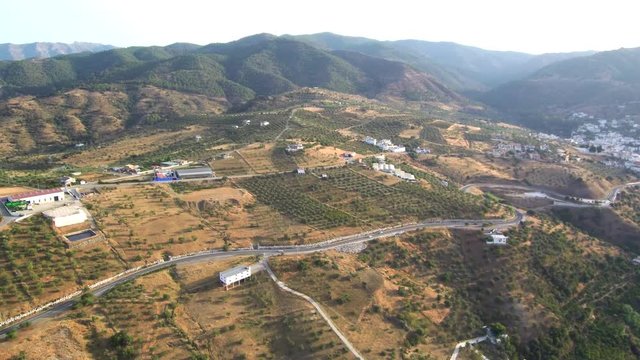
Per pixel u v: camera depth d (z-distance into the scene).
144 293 124.50
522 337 149.62
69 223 149.50
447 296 155.62
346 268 151.62
